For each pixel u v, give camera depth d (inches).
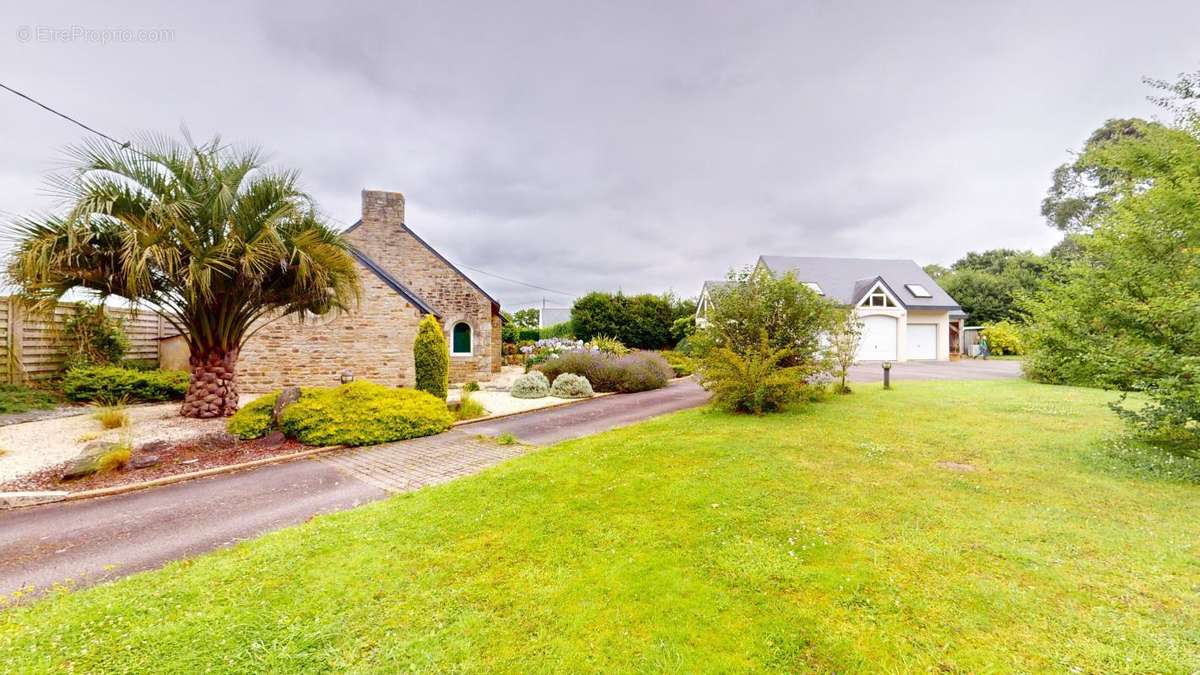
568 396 489.4
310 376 504.7
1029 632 90.4
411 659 86.9
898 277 1038.4
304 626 96.7
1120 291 232.7
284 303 379.9
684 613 99.7
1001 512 149.9
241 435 284.7
